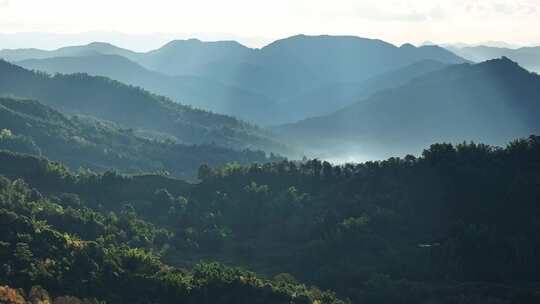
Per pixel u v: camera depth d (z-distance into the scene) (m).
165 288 130.62
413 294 145.00
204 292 131.38
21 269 122.69
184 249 169.88
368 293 145.88
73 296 119.00
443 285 150.88
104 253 136.62
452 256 158.38
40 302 112.50
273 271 159.62
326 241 167.75
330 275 154.75
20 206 156.75
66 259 129.25
